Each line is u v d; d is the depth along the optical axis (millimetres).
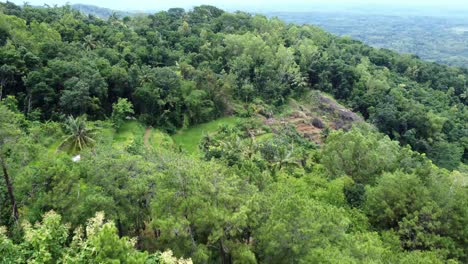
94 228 17766
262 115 80375
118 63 74750
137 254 16859
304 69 96312
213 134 69125
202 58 92000
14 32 69375
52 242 16969
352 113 89500
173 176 23203
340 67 99312
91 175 27094
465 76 135000
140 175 28266
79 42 81438
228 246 22719
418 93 111562
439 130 90625
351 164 46188
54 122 54594
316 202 30656
